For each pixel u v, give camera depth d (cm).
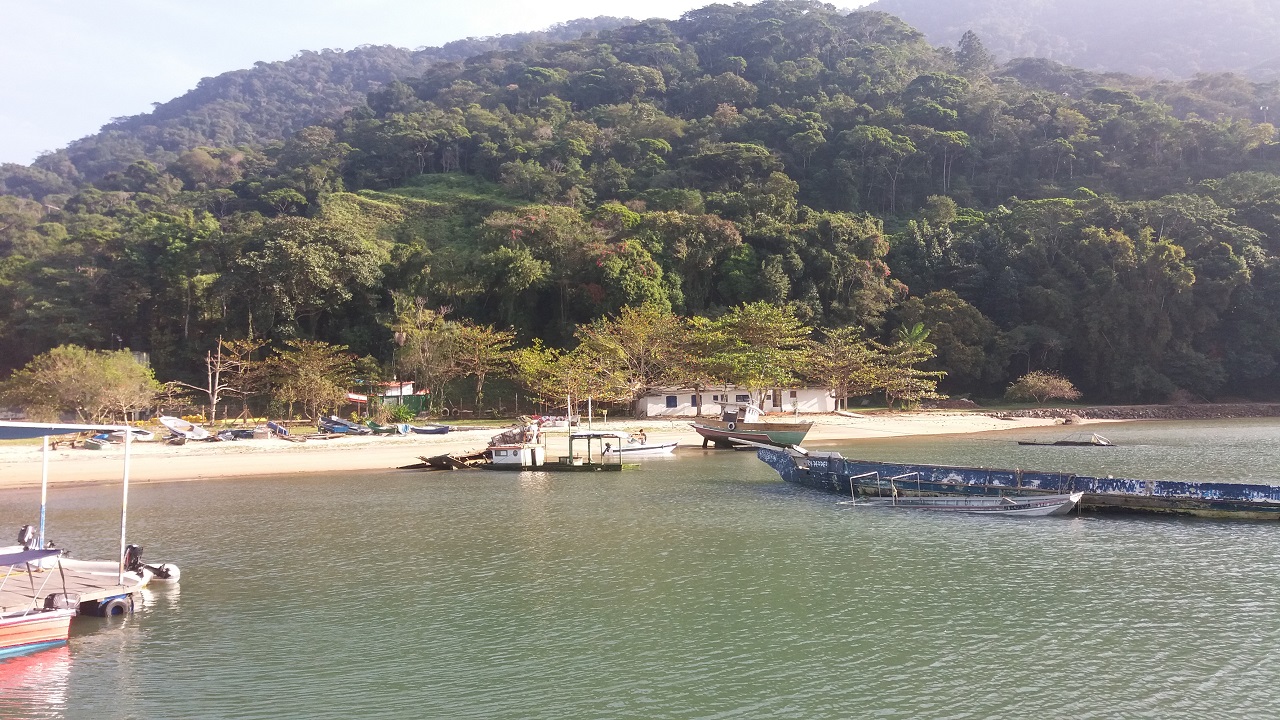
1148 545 2441
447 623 1770
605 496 3541
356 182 14425
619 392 7094
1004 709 1309
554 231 9500
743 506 3238
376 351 8706
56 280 8912
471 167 14988
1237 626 1683
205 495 3659
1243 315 9238
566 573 2169
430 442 5728
